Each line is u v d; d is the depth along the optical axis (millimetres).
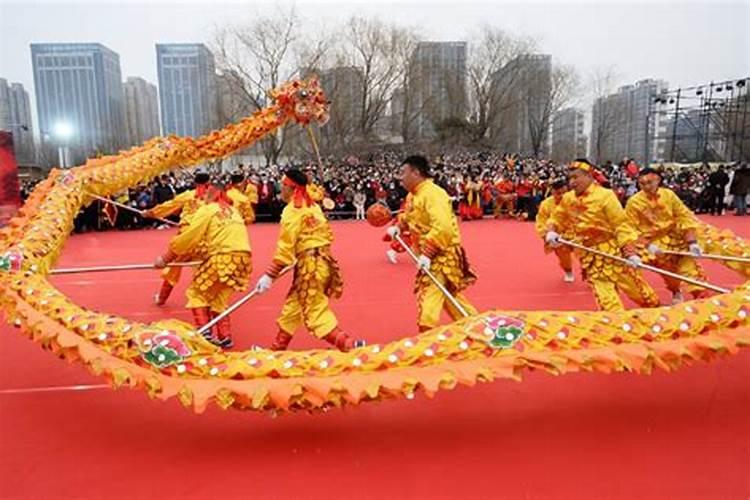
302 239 4227
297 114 7566
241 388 2857
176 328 3064
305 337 5094
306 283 4199
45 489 2719
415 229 4438
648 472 2824
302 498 2648
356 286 7234
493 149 36375
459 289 4328
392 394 2891
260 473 2852
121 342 3035
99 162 6391
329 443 3143
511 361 3012
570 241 5184
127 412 3543
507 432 3254
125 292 7164
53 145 29375
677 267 5695
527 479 2777
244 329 5453
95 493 2686
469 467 2893
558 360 3012
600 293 4844
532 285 7320
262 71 26500
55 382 4035
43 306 3363
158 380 2916
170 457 3008
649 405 3580
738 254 5102
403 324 5547
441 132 35469
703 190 17672
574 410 3520
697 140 34188
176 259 5082
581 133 46938
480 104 35969
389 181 18156
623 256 4746
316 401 2830
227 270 4680
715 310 3340
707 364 4211
